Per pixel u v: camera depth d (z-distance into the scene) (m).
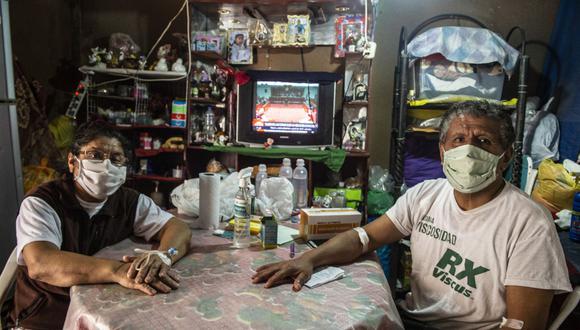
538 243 1.02
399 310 1.32
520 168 2.32
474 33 2.41
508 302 1.03
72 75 3.05
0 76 1.98
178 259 1.21
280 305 0.94
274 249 1.34
